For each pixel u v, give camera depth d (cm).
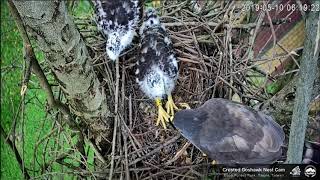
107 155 118
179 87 126
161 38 123
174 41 127
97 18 128
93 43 125
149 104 124
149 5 157
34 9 83
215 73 120
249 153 108
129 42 124
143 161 112
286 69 131
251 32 127
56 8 85
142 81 120
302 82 93
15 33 160
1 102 155
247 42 126
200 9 134
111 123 115
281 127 112
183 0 137
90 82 102
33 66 94
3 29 163
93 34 128
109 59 119
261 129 109
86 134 120
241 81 120
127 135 114
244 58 121
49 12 84
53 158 119
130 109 118
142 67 121
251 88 121
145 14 128
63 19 87
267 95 121
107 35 124
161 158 116
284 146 114
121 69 124
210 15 129
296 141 97
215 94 121
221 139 110
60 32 88
